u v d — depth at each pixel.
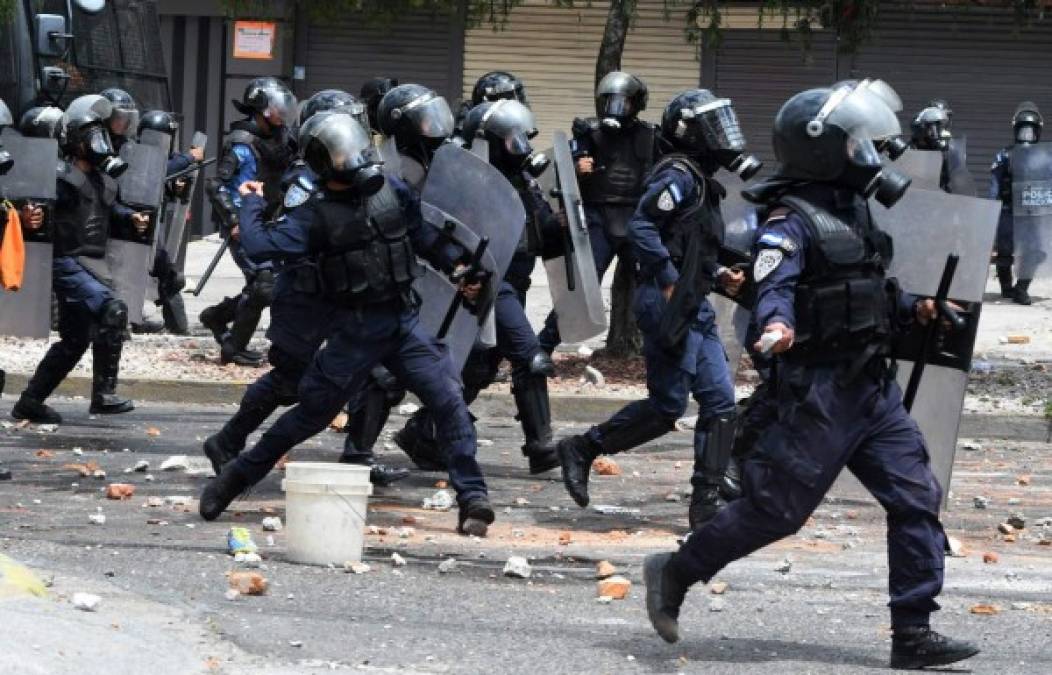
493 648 8.45
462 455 11.52
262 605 9.20
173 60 36.00
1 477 13.23
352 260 10.82
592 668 8.11
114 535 11.02
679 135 11.72
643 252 11.61
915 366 10.17
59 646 7.62
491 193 11.95
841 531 12.10
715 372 11.85
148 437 15.92
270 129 15.23
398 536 11.43
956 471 15.45
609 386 19.09
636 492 13.70
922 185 15.09
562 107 34.94
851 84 8.32
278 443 11.45
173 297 22.53
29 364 19.41
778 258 8.04
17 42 22.86
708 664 8.25
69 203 15.59
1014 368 21.02
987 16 33.84
